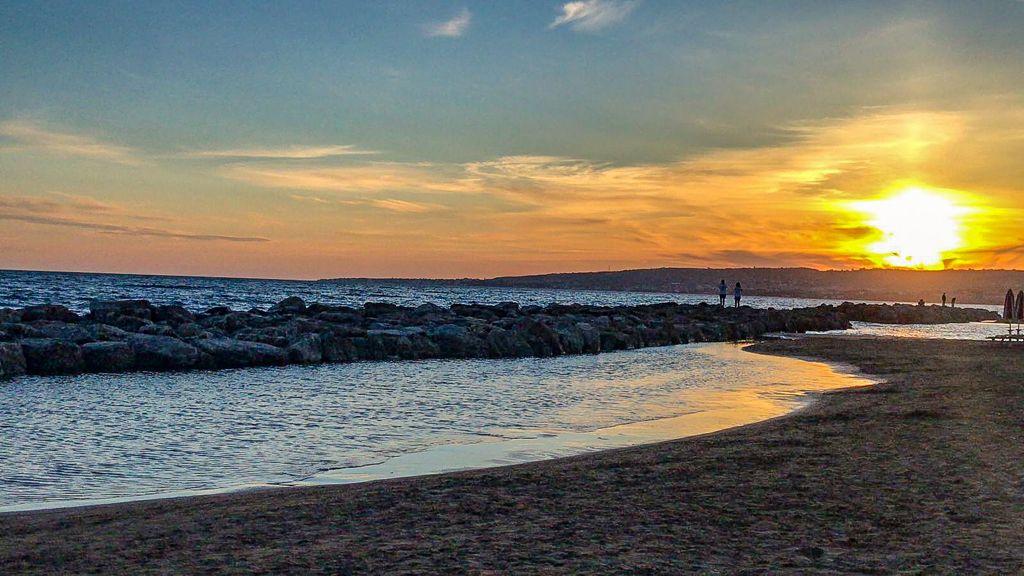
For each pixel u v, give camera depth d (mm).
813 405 20609
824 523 8625
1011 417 16453
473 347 39062
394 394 23406
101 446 15078
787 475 11125
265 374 28984
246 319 46719
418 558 7500
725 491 10242
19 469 13031
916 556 7359
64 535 8523
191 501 10523
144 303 47188
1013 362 33062
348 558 7520
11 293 96000
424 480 11398
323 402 21484
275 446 15211
